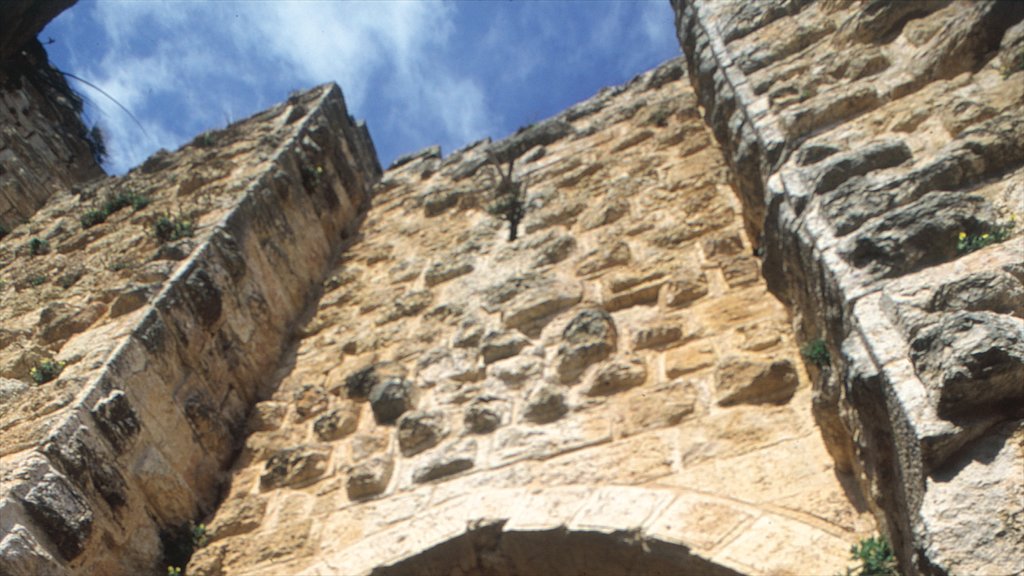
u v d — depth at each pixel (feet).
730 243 25.13
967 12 17.90
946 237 13.12
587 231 29.78
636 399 20.97
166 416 24.16
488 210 34.71
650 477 18.53
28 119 45.09
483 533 18.99
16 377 24.39
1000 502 9.53
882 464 12.60
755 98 21.95
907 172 15.02
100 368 23.17
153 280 27.09
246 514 22.90
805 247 15.57
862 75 19.85
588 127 37.55
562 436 20.88
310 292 34.19
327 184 38.52
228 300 28.71
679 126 33.32
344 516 21.58
